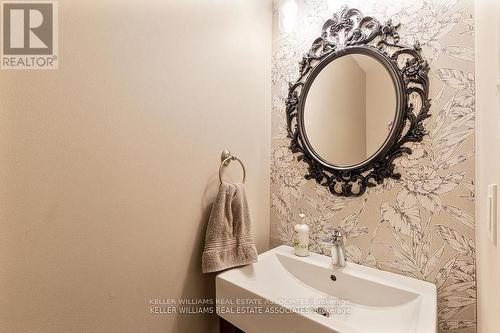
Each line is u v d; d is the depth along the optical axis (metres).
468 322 0.87
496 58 0.48
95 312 0.84
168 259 1.02
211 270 1.05
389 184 1.03
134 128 0.92
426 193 0.95
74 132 0.79
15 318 0.70
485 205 0.64
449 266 0.91
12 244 0.70
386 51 1.05
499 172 0.44
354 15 1.14
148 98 0.95
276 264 1.21
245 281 1.01
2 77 0.69
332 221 1.19
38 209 0.73
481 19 0.71
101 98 0.84
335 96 1.19
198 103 1.11
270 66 1.45
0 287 0.68
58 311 0.77
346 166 1.14
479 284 0.78
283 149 1.38
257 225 1.37
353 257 1.13
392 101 1.02
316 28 1.27
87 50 0.81
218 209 1.10
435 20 0.94
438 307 0.92
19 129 0.70
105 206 0.86
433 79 0.94
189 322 1.09
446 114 0.92
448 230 0.91
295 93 1.34
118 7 0.88
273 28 1.45
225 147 1.22
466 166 0.88
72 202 0.79
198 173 1.11
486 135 0.63
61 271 0.77
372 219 1.08
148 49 0.95
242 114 1.29
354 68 1.14
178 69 1.04
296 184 1.32
